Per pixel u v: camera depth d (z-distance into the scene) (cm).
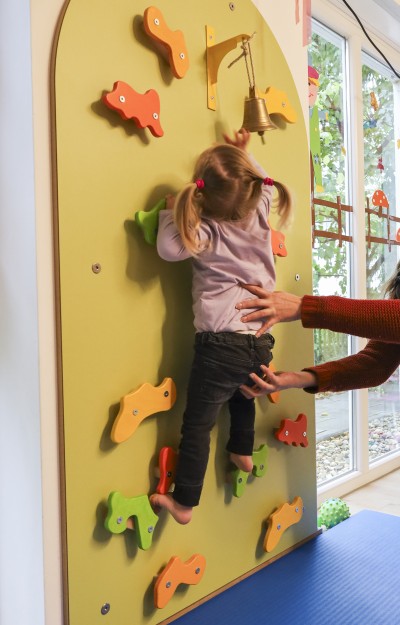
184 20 122
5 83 101
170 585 114
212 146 115
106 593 105
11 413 102
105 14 106
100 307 105
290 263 149
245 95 137
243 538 135
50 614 98
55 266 99
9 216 101
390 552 145
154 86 115
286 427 143
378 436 252
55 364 99
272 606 121
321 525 173
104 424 105
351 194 222
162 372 116
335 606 120
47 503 98
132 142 111
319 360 208
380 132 248
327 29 214
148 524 110
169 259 109
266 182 113
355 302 113
